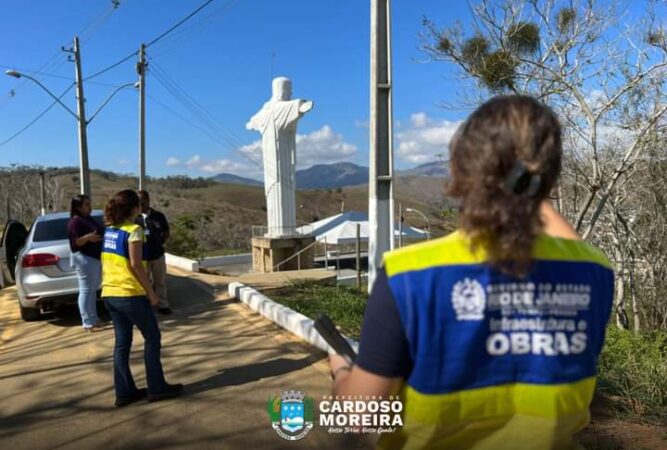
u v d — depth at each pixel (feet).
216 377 16.80
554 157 4.17
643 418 13.70
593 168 28.12
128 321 14.89
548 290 4.19
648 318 37.88
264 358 18.42
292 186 54.85
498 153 4.04
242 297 27.99
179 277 38.24
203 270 43.91
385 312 4.16
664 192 35.04
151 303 14.80
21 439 13.04
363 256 80.12
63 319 26.13
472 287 4.08
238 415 13.93
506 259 4.00
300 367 17.38
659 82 27.40
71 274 24.81
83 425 13.71
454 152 4.42
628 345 22.02
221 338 21.22
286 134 54.08
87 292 23.25
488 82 29.40
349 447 12.05
